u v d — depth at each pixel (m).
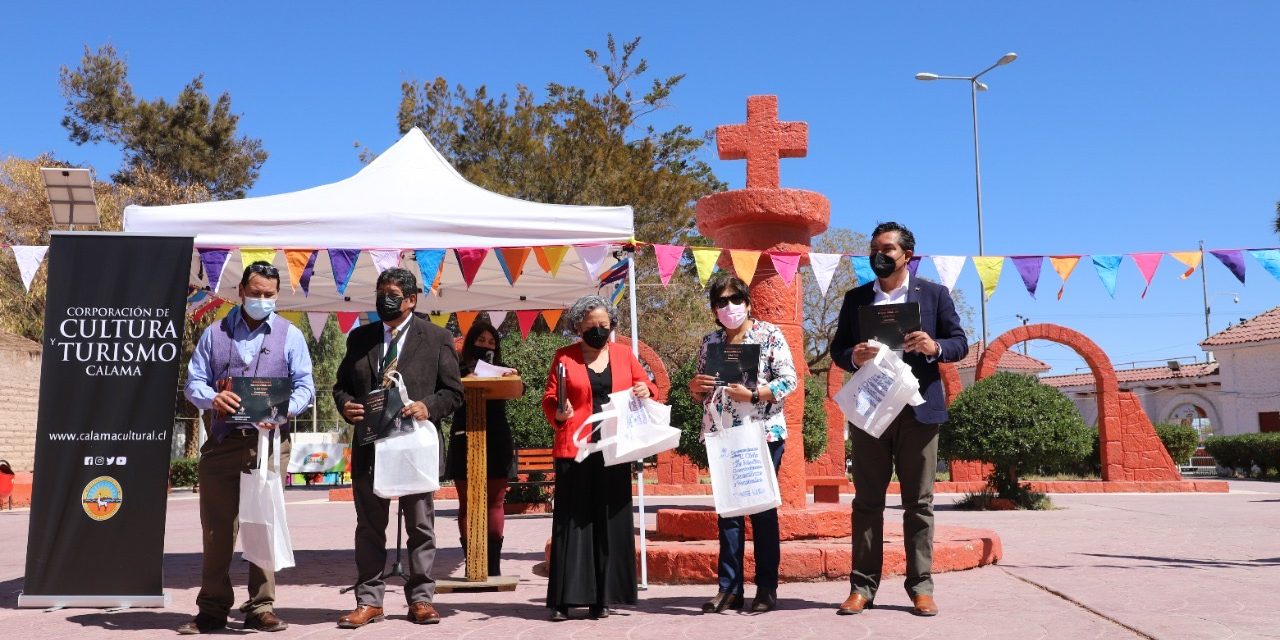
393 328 5.54
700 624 5.28
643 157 30.75
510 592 6.68
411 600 5.49
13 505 19.94
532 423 16.11
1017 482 16.66
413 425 5.38
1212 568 7.40
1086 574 7.04
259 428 5.15
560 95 31.41
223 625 5.30
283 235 6.84
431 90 30.64
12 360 23.45
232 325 5.45
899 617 5.37
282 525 5.16
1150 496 18.81
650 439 5.45
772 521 5.71
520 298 10.17
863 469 5.61
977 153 28.39
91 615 5.78
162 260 6.00
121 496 5.77
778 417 5.74
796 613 5.56
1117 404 20.31
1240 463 28.66
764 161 7.53
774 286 7.36
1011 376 16.86
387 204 7.04
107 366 5.86
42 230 27.52
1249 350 33.75
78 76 33.56
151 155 34.75
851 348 5.73
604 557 5.51
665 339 29.84
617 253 8.08
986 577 6.93
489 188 28.42
